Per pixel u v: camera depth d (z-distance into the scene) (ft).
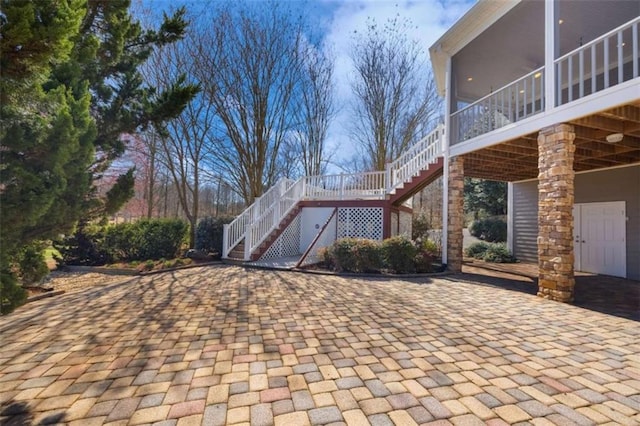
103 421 6.62
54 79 12.21
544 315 14.17
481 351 10.23
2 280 8.87
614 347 10.62
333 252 26.53
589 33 23.65
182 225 34.17
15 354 9.87
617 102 14.76
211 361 9.42
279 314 14.14
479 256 38.40
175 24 21.17
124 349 10.27
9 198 8.57
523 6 20.65
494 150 24.29
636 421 6.70
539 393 7.76
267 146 45.37
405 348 10.44
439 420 6.68
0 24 7.06
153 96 21.45
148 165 41.86
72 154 10.18
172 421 6.63
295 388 7.93
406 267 25.48
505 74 29.81
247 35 40.60
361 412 6.97
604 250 27.37
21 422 6.56
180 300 16.61
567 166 17.07
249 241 30.99
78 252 28.84
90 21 16.05
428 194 70.69
